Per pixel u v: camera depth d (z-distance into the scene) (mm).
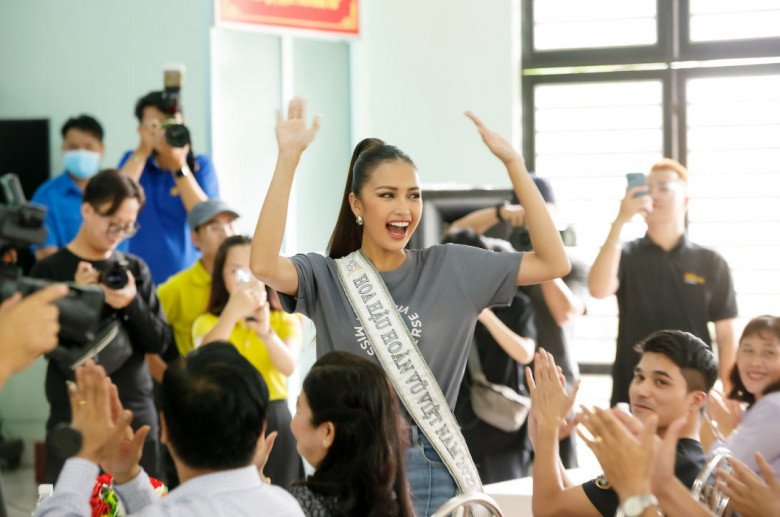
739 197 7824
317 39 7102
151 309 4602
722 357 5543
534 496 2971
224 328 4562
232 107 6613
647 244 5523
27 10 7984
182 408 2164
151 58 7848
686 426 3174
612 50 7945
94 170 6281
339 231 3240
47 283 2066
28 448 6699
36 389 6668
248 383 2201
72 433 2096
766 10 7738
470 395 4938
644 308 5477
